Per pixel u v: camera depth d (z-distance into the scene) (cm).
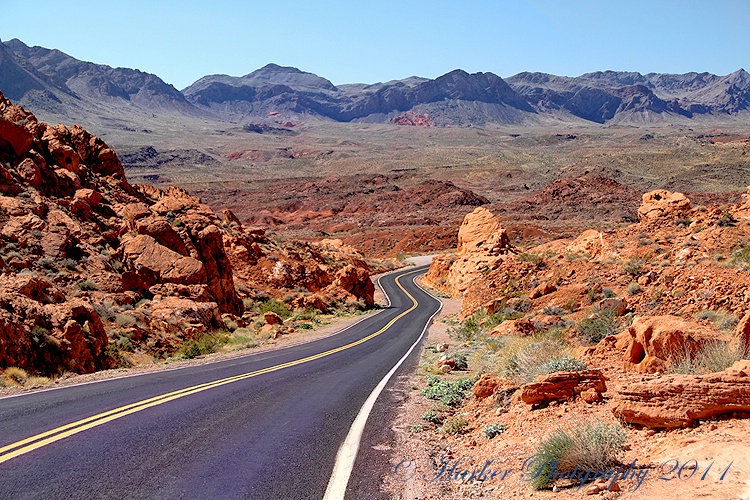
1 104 3173
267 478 646
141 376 1404
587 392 775
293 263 4462
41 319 1564
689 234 2672
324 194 18488
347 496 602
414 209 15512
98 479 622
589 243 3166
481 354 1612
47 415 909
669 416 606
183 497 584
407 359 1886
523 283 2958
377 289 6197
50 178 2856
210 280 2978
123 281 2395
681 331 810
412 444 805
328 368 1636
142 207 3031
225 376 1415
